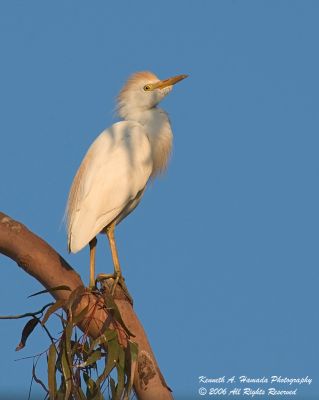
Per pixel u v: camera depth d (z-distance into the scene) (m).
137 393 8.77
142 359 8.68
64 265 8.59
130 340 8.33
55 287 8.02
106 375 7.88
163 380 8.70
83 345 8.05
